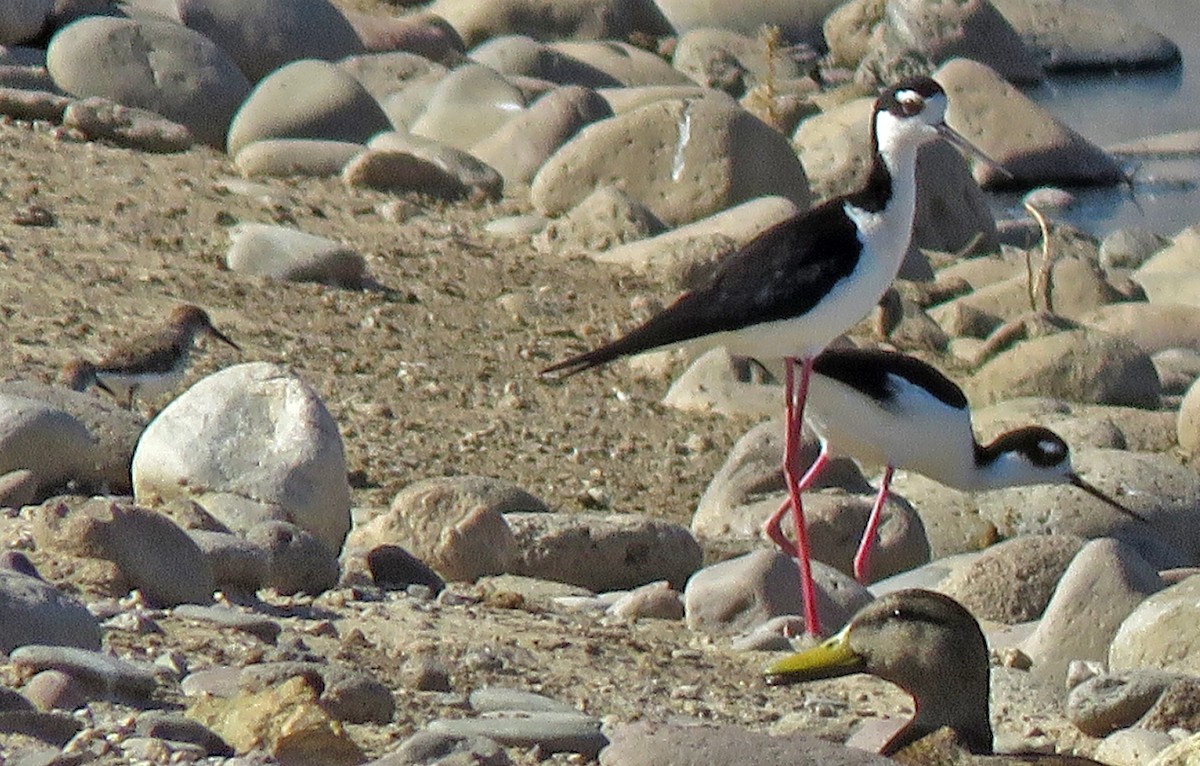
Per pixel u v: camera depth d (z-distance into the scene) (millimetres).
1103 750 8664
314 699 7055
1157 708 8984
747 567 10727
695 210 21031
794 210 20344
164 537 8820
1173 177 27297
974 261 21969
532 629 9695
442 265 18703
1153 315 20094
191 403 10672
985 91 27188
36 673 7070
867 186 12094
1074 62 32781
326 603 9406
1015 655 10344
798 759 6621
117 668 7184
